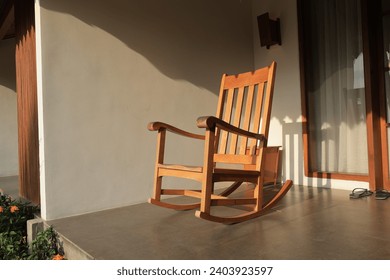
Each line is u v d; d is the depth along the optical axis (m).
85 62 2.64
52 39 2.48
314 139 3.47
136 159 2.92
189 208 2.65
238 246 1.78
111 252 1.77
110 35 2.78
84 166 2.63
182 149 3.23
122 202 2.83
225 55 3.66
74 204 2.57
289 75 3.61
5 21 4.14
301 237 1.86
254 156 2.41
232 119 3.66
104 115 2.73
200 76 3.42
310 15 3.46
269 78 2.40
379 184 2.92
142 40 2.98
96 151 2.69
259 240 1.85
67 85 2.54
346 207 2.48
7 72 5.49
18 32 3.51
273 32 3.66
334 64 3.28
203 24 3.47
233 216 2.37
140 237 2.00
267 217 2.31
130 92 2.89
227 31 3.70
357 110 3.11
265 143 2.35
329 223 2.10
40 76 2.45
